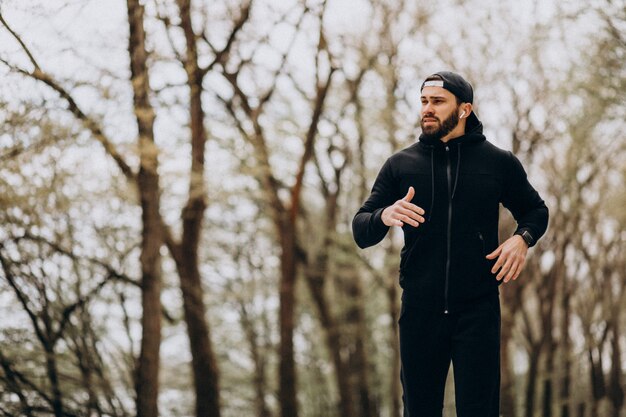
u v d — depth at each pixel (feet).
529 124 60.13
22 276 37.32
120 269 40.65
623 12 44.24
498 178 10.17
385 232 9.98
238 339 71.46
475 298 10.05
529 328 69.41
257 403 70.18
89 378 38.73
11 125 35.27
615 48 45.88
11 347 37.83
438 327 10.14
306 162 58.85
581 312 73.20
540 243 67.21
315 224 66.23
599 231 69.87
